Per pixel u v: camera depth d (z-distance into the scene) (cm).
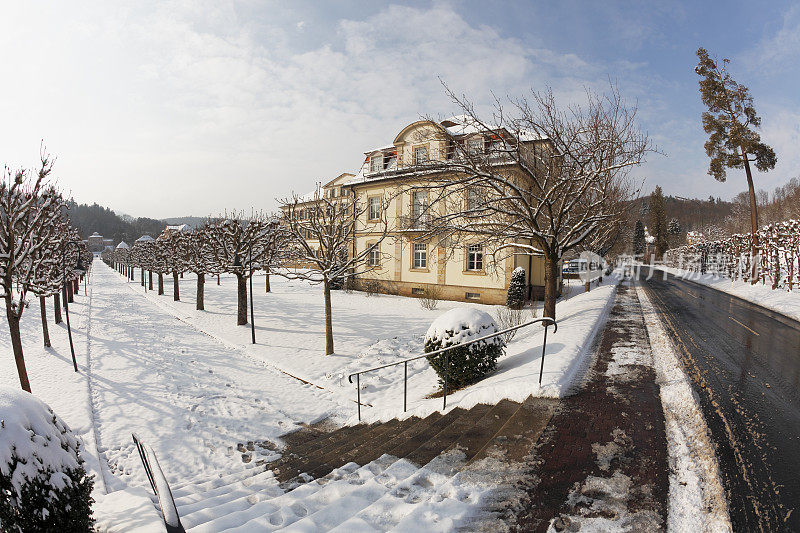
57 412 791
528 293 2161
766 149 2252
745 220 5125
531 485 342
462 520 288
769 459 410
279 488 446
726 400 585
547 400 562
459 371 741
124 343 1422
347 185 2806
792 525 301
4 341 1490
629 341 952
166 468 600
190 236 2758
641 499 323
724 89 2302
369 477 400
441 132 1241
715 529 286
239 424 759
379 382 962
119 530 311
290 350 1298
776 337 1047
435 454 441
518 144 1120
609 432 456
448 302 2258
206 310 2178
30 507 238
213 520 323
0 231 895
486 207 1231
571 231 1184
